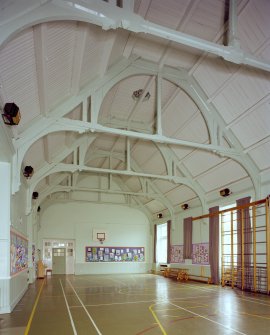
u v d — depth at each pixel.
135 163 19.38
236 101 10.86
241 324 6.53
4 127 6.26
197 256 16.58
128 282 15.62
